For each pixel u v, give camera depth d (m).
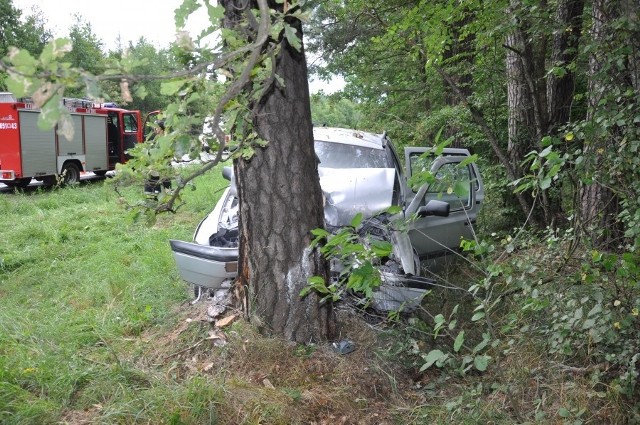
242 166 4.04
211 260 4.55
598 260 3.19
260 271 4.11
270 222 4.03
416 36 7.68
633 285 3.15
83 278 6.12
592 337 3.24
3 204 11.30
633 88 3.97
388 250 3.15
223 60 1.95
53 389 3.60
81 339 4.39
